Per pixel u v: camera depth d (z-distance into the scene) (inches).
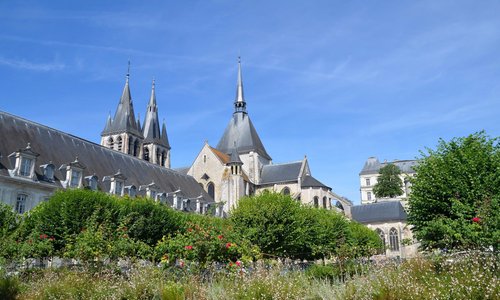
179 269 615.8
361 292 421.1
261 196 1465.3
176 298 457.4
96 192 1261.1
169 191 2353.6
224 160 3006.9
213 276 586.6
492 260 419.8
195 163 3016.7
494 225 653.3
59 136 1876.2
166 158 3698.3
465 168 928.3
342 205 3176.7
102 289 504.4
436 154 1041.5
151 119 3668.8
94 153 2022.6
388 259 600.7
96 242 727.1
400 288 408.8
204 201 2532.0
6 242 820.0
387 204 3479.3
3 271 639.1
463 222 738.2
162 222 1241.4
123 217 1162.0
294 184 3107.8
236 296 436.5
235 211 1402.6
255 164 3248.0
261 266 592.1
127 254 757.9
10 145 1572.3
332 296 427.2
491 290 350.9
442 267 459.5
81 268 659.4
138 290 480.1
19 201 1489.9
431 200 971.9
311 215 1630.2
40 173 1601.9
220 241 678.5
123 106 3376.0
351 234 1959.9
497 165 905.5
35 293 529.0
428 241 910.4
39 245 850.8
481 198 850.1
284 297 416.8
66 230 1083.3
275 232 1311.5
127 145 3250.5
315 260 1649.9
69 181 1683.1
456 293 366.9
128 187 2001.7
